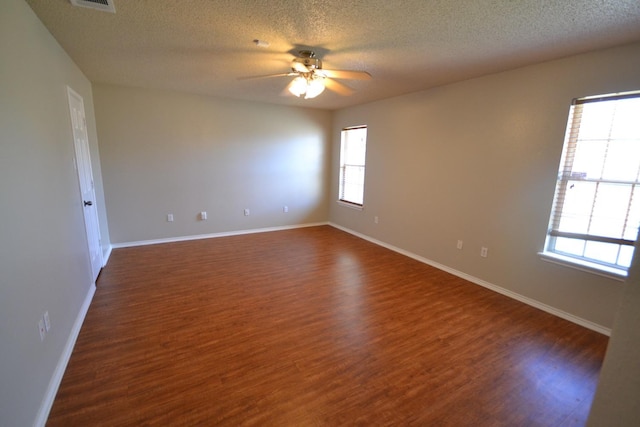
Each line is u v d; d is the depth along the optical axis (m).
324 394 1.79
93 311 2.67
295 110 5.47
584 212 2.57
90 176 3.36
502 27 2.02
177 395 1.75
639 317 0.73
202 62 2.94
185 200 4.80
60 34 2.25
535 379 1.94
